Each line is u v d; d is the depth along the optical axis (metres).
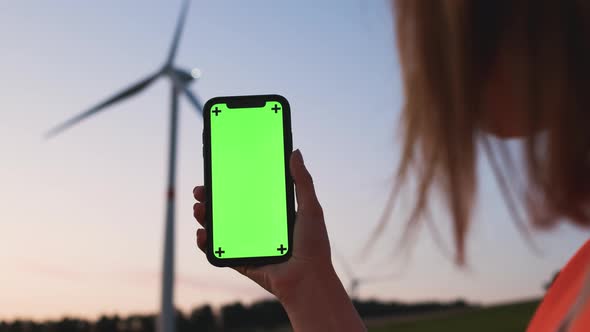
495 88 0.29
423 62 0.30
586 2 0.26
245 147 0.69
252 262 0.61
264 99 0.71
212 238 0.68
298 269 0.57
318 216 0.58
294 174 0.60
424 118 0.30
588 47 0.25
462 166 0.29
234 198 0.68
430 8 0.30
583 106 0.24
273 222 0.68
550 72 0.26
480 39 0.29
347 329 0.55
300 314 0.56
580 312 0.24
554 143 0.24
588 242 0.32
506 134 0.28
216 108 0.71
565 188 0.24
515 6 0.27
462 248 0.29
